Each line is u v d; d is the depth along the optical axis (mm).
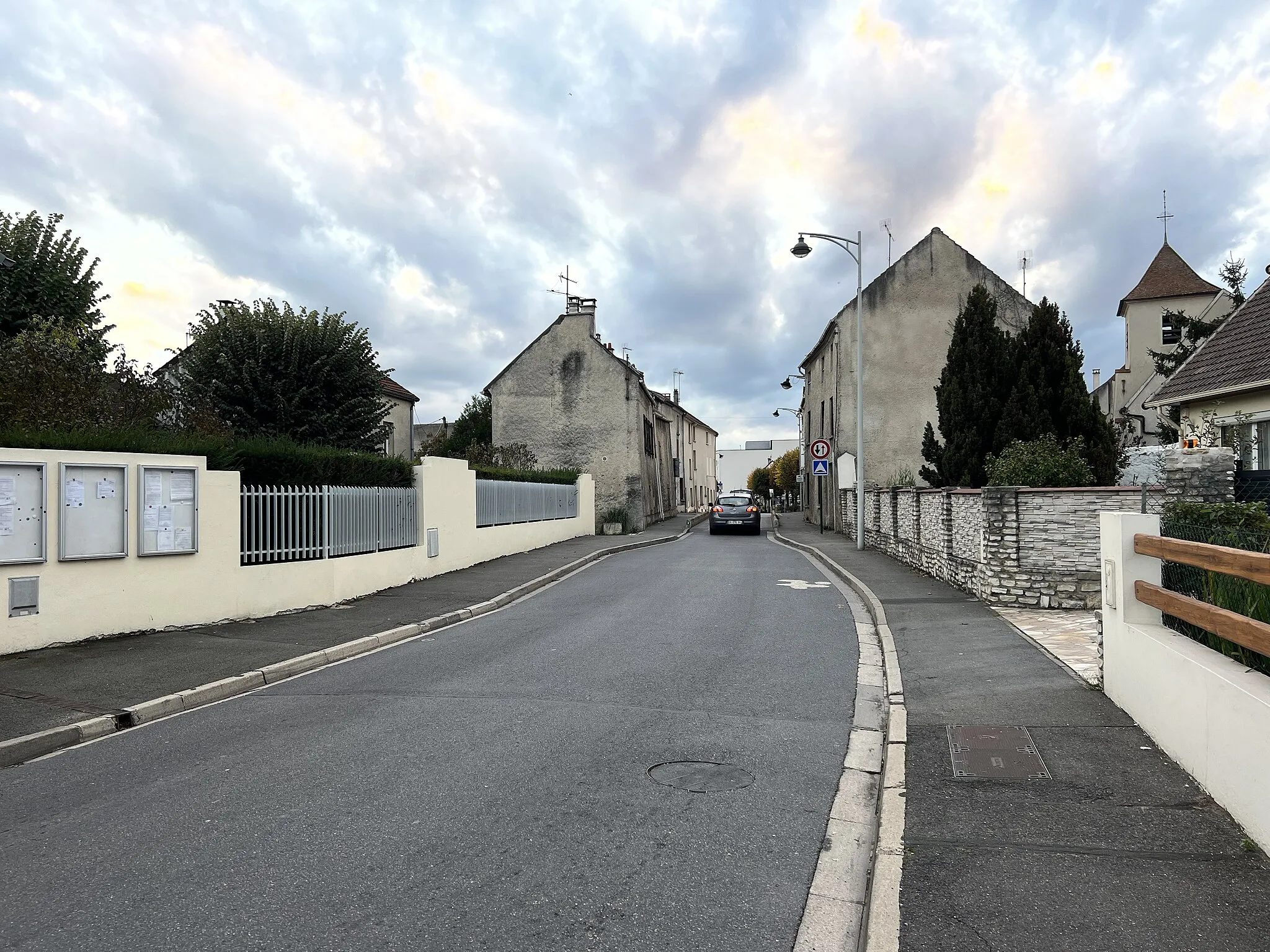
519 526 21828
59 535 9047
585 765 5465
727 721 6543
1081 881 3604
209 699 7504
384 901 3662
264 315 21391
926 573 15398
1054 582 11023
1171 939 3115
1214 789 4398
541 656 9086
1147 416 29734
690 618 11555
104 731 6543
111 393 13383
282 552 11914
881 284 27812
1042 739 5582
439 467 16578
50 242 18266
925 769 5121
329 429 21359
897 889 3580
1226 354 14445
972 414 17281
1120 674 6195
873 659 8836
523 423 35031
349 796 4938
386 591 14180
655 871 3963
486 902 3648
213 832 4434
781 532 31625
